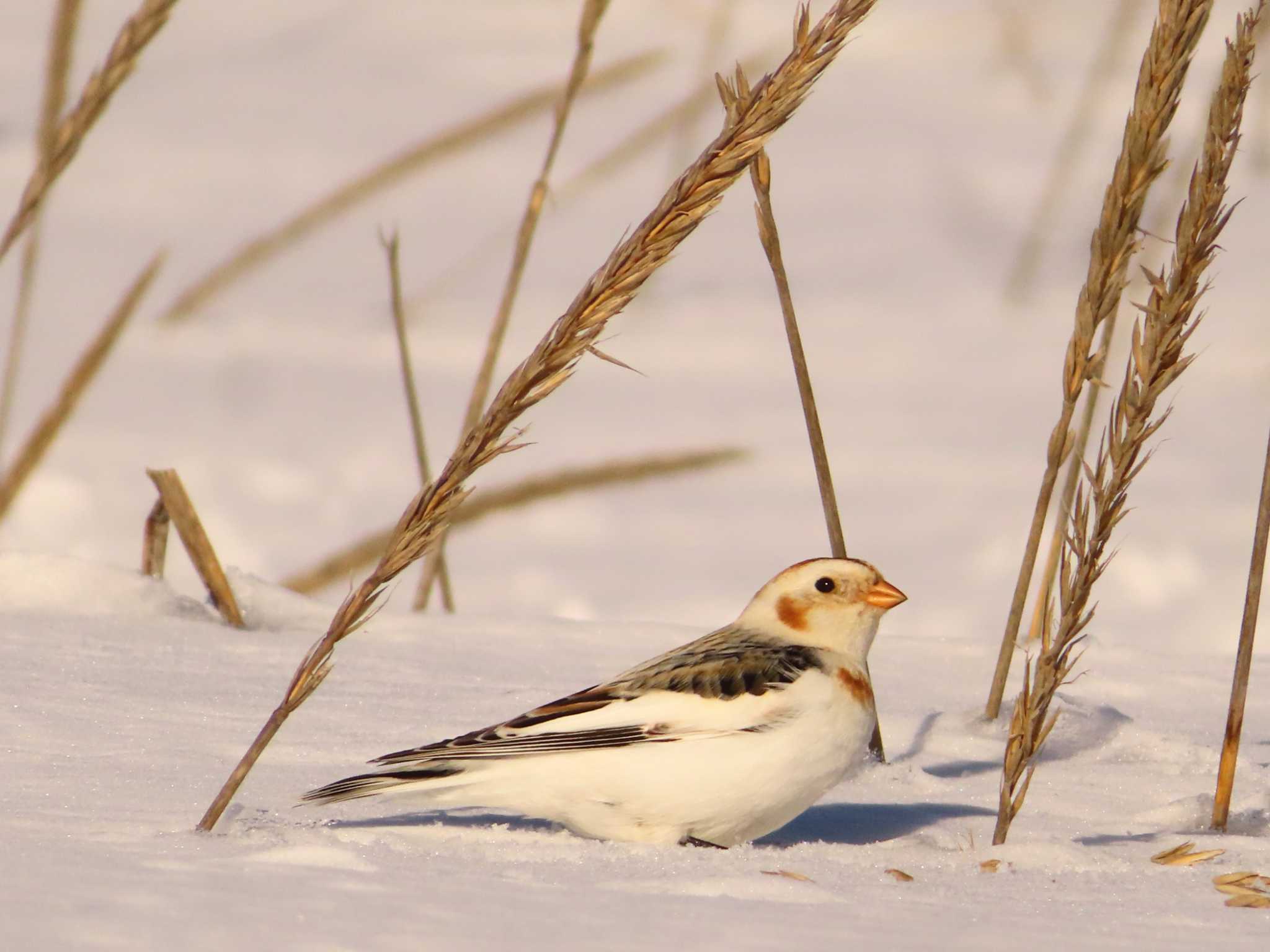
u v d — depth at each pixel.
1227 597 12.88
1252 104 26.22
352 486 15.21
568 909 3.65
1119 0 18.34
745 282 22.98
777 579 5.81
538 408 17.84
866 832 5.59
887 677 8.31
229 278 13.48
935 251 24.47
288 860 4.08
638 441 16.47
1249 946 3.70
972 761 6.73
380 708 6.86
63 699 6.53
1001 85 32.88
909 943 3.54
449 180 26.98
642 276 4.60
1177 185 11.12
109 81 4.50
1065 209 26.22
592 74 12.81
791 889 4.07
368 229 24.70
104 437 15.93
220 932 3.22
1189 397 18.81
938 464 15.97
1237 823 5.75
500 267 23.12
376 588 4.69
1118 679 8.49
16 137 26.42
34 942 3.08
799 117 31.47
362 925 3.36
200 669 7.43
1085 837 5.44
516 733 5.14
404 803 5.42
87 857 3.99
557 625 9.09
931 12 34.81
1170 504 15.09
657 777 5.10
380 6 35.25
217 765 5.74
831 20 4.42
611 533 14.55
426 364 19.22
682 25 32.03
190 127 29.22
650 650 8.60
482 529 14.83
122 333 8.17
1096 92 20.48
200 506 14.40
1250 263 23.38
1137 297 16.61
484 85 32.09
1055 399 18.50
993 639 9.65
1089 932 3.78
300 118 29.89
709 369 19.50
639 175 27.53
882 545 13.90
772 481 15.77
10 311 19.73
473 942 3.29
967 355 20.25
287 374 18.27
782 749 5.17
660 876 4.27
